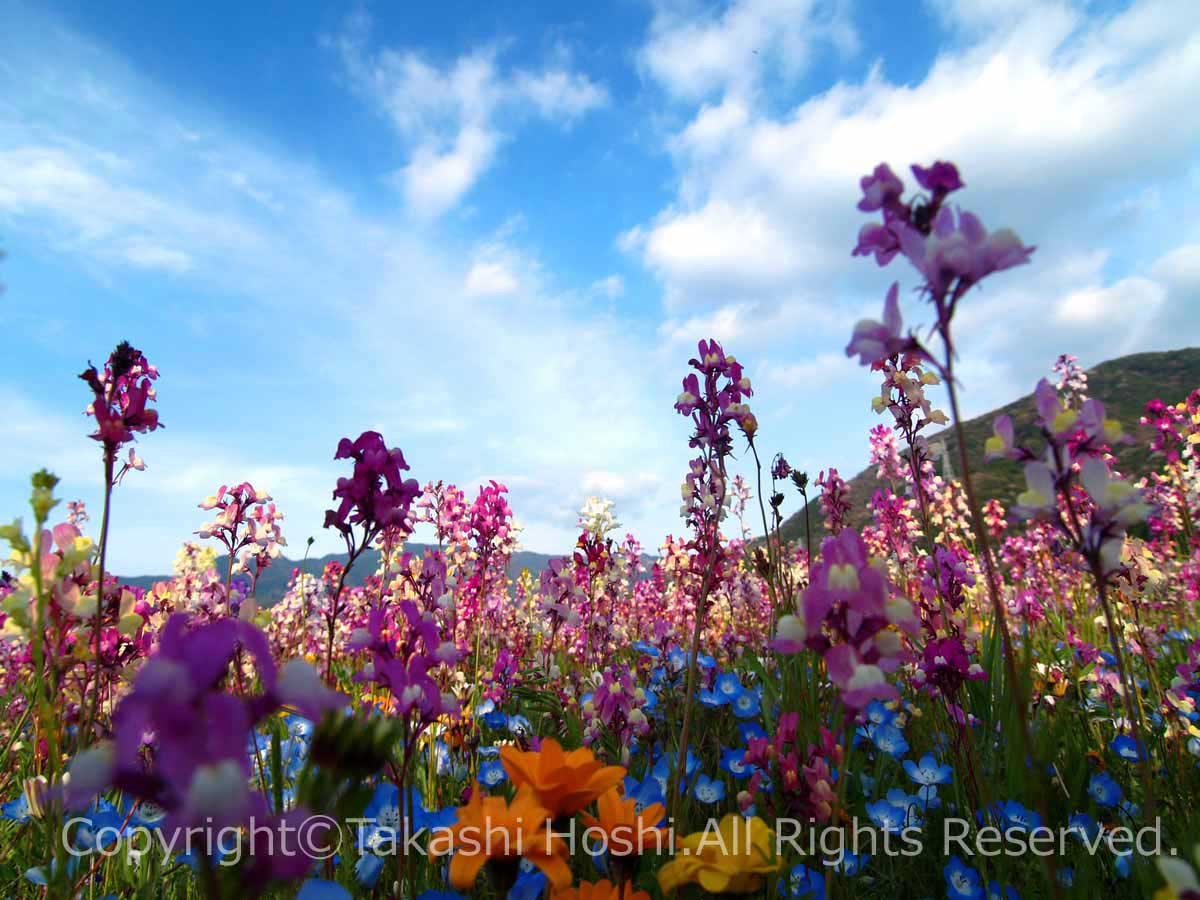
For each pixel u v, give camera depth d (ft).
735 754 12.22
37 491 6.23
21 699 13.98
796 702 12.14
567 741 15.02
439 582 16.52
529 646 28.63
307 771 3.24
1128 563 15.55
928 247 5.06
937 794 11.24
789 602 14.79
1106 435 5.79
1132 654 18.99
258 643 3.15
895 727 12.78
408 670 6.49
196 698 2.85
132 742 2.74
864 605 4.95
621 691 11.99
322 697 3.27
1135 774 12.31
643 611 33.65
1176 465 31.94
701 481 13.48
